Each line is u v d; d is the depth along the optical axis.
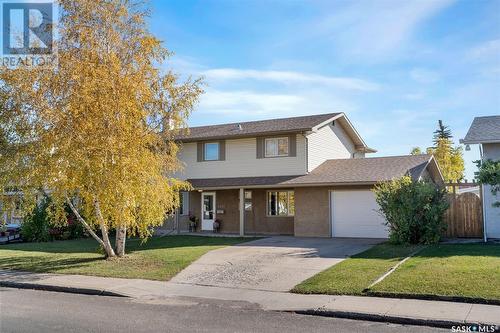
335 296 10.39
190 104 16.83
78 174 14.76
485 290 9.62
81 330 7.89
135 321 8.59
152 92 16.23
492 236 18.36
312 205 23.41
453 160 48.84
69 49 15.25
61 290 12.27
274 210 25.69
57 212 15.56
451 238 19.16
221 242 20.95
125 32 16.31
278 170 24.91
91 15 15.66
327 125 27.09
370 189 22.12
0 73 14.95
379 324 8.38
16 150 14.94
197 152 27.39
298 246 18.69
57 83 14.66
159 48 16.39
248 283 12.28
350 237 22.38
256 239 22.02
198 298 10.84
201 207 27.95
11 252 19.75
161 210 16.50
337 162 25.84
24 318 8.85
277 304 10.01
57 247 21.38
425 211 17.19
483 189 18.69
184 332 7.77
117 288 12.01
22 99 14.76
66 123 14.43
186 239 22.73
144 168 15.64
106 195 15.02
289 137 24.75
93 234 16.83
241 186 24.16
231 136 25.77
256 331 7.86
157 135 16.61
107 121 14.97
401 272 11.77
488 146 18.67
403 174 21.19
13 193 15.99
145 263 15.65
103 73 14.70
